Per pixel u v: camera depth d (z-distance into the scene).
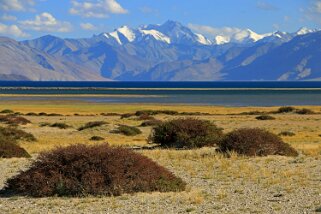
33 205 21.19
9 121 81.94
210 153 39.12
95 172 23.25
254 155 37.59
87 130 68.31
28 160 36.12
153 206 20.70
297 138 62.28
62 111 125.25
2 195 23.45
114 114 114.69
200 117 102.56
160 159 36.50
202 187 25.53
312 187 25.25
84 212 19.72
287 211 19.77
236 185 26.06
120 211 19.83
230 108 137.50
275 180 27.00
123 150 24.41
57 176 23.34
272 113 116.88
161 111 113.94
